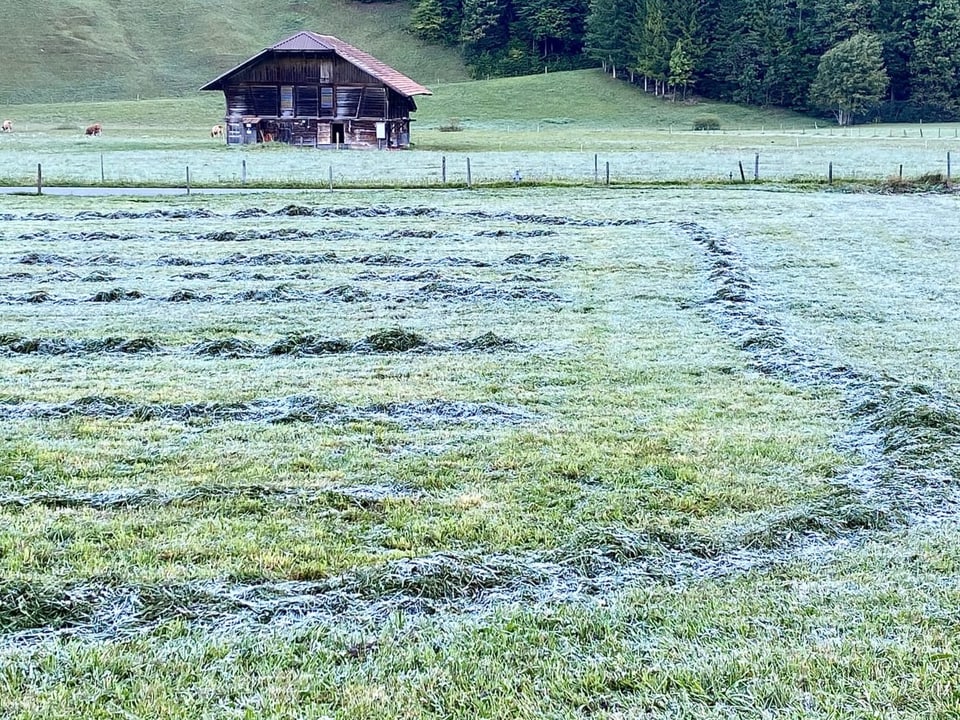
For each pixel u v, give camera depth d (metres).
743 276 22.36
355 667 6.65
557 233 29.00
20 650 6.83
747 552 8.70
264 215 32.56
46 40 131.25
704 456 11.27
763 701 6.17
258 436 11.89
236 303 20.11
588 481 10.48
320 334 17.39
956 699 6.12
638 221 31.12
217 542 8.76
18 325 17.80
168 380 14.39
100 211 32.81
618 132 89.19
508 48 138.62
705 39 117.25
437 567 7.95
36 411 12.71
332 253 25.30
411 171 48.44
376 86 69.62
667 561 8.49
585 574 8.20
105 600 7.58
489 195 38.06
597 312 19.38
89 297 20.31
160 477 10.49
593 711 6.11
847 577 8.09
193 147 66.81
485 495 10.02
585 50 130.25
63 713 6.11
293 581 8.04
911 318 18.95
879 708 6.05
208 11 147.25
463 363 15.51
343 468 10.80
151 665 6.65
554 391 14.00
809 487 10.31
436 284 21.31
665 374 14.98
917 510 9.62
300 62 70.12
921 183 40.25
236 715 6.09
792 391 14.13
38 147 64.56
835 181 42.28
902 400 12.77
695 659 6.68
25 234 28.06
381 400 13.39
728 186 41.44
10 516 9.28
